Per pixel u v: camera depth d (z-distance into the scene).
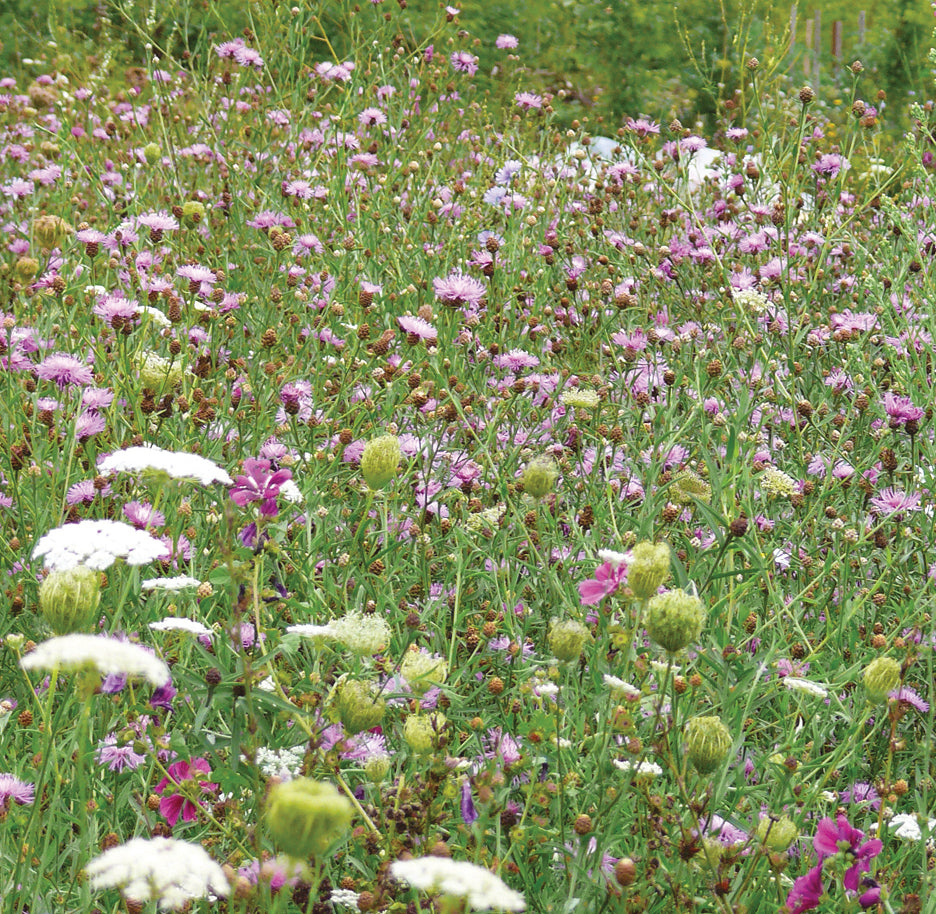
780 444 4.15
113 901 2.25
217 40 8.85
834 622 3.16
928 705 2.81
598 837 2.23
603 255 5.35
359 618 2.32
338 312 4.74
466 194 6.03
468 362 4.45
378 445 2.85
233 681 2.22
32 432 3.46
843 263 5.67
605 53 10.55
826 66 10.62
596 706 2.46
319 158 6.12
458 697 2.39
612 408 4.17
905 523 3.62
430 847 2.12
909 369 4.05
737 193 5.76
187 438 3.55
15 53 9.63
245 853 2.17
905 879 2.54
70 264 4.84
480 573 3.15
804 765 2.47
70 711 2.62
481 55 10.08
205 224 5.92
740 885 2.26
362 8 9.17
